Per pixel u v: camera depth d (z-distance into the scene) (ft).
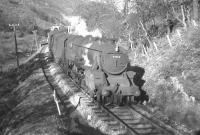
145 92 62.64
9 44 221.25
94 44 62.49
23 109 66.64
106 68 57.88
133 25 85.10
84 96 62.59
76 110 57.88
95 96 57.62
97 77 55.88
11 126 59.06
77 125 48.73
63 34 101.14
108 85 56.65
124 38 94.07
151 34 83.92
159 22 84.84
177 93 54.95
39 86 84.12
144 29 79.51
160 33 82.99
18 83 105.81
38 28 307.58
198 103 49.47
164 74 61.98
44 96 71.87
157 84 61.46
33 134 47.06
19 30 282.77
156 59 70.49
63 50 89.45
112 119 48.88
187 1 79.30
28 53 200.34
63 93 72.69
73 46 76.28
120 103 57.00
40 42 250.57
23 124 55.06
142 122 47.44
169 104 53.78
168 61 64.95
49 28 321.93
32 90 82.17
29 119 56.90
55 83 85.56
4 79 118.93
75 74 75.41
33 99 71.41
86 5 116.88
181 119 47.85
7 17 299.58
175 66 61.36
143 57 78.13
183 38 69.72
